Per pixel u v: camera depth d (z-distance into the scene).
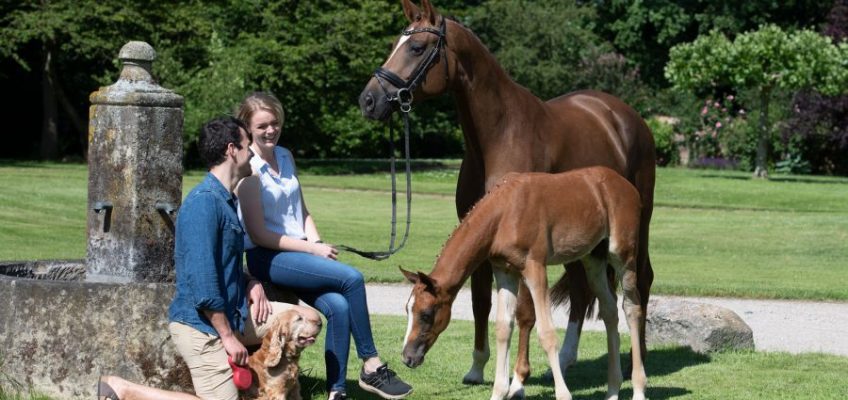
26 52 36.69
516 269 5.81
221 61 31.84
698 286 12.02
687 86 33.97
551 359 5.73
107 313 5.71
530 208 5.79
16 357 5.82
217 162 5.20
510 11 42.16
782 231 19.30
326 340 6.00
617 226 6.18
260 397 5.25
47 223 17.58
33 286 5.81
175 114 6.55
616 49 51.28
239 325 5.29
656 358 7.97
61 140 38.09
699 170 38.69
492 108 6.87
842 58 32.22
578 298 7.24
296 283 5.99
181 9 33.44
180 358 5.73
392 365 7.47
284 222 6.18
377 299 10.97
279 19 34.38
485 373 7.32
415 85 6.74
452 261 5.68
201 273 5.00
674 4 48.97
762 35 32.19
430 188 27.61
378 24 35.31
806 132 38.69
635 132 7.89
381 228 18.97
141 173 6.45
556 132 7.15
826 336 9.16
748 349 8.30
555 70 41.66
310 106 36.56
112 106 6.46
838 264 15.48
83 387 5.72
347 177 30.91
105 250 6.51
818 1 47.53
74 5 32.19
